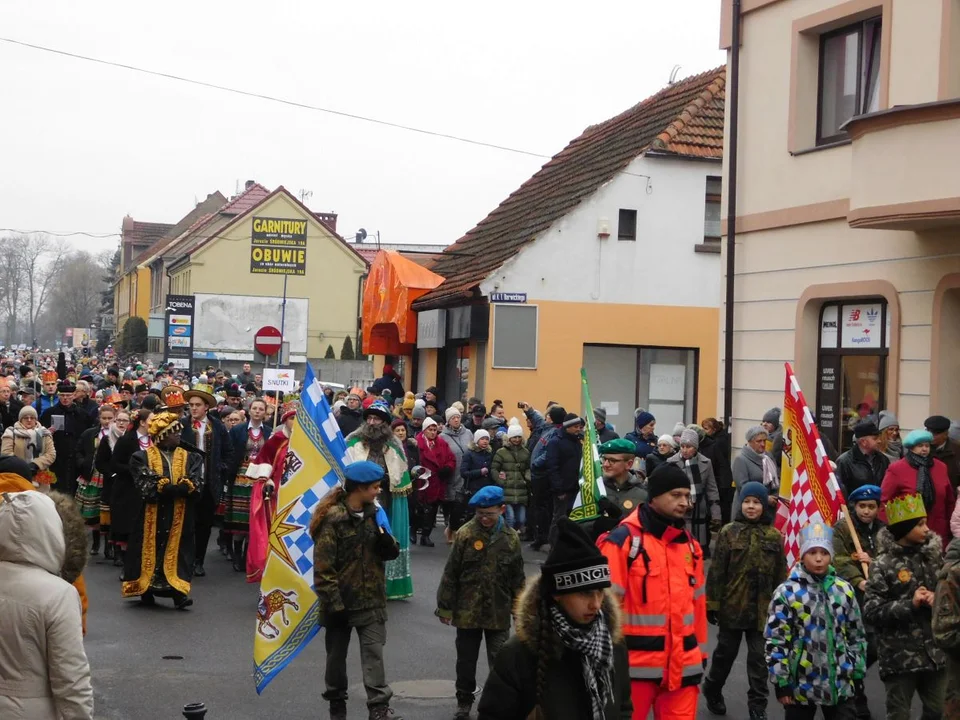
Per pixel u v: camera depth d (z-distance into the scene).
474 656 8.52
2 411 19.33
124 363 74.19
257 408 14.99
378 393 24.83
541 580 4.16
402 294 28.56
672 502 6.28
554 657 4.10
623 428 24.95
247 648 10.55
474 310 24.30
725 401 17.64
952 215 13.09
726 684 9.76
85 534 5.43
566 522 4.18
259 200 76.12
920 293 14.43
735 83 17.64
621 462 9.06
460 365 26.44
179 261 75.25
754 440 13.05
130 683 9.24
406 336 28.56
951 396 14.12
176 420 12.27
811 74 16.55
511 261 24.23
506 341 24.19
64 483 17.69
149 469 12.05
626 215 24.88
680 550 6.34
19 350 104.94
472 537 8.52
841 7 15.71
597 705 4.08
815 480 9.35
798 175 16.48
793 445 9.63
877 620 7.43
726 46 17.86
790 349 16.58
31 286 163.12
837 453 15.95
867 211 13.91
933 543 7.45
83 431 17.77
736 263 17.72
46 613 4.56
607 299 24.67
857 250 15.43
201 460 12.41
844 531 8.97
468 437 18.06
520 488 17.47
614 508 8.38
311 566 8.59
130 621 11.51
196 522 14.40
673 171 25.00
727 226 17.66
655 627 6.18
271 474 13.92
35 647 4.56
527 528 18.09
